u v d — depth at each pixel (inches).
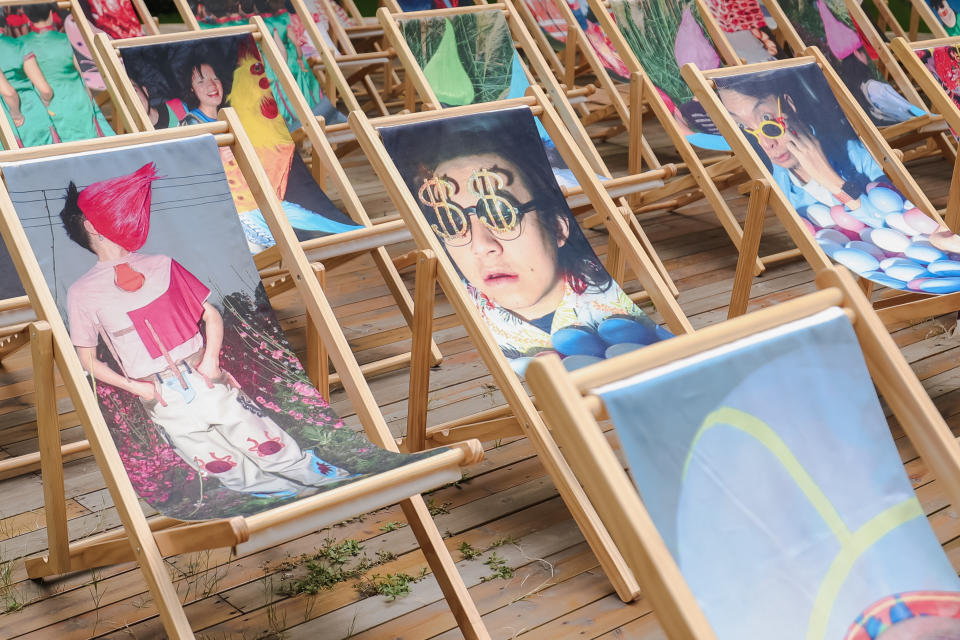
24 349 119.0
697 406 48.3
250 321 80.0
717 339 50.0
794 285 141.1
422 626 72.1
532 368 45.4
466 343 122.8
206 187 82.1
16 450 95.8
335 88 183.9
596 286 97.5
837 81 126.0
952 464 52.9
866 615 49.1
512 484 92.0
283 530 57.4
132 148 79.9
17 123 122.4
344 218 116.6
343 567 79.0
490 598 75.3
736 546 47.2
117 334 74.4
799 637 46.8
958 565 77.8
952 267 102.3
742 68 119.4
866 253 105.7
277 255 100.2
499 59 154.9
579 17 200.2
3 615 72.9
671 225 166.2
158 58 128.2
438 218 95.2
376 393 109.1
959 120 130.0
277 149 128.6
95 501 87.8
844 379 53.3
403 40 139.3
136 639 70.4
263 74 134.1
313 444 70.9
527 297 93.7
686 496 46.7
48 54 127.8
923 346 119.4
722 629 45.1
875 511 51.9
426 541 69.0
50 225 74.7
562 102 142.9
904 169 122.3
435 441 90.4
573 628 71.9
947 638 49.6
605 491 43.4
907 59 132.9
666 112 132.9
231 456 69.1
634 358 47.2
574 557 80.8
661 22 172.4
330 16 191.3
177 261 79.0
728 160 136.3
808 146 118.1
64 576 77.8
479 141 100.4
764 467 49.4
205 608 73.7
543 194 101.2
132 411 71.1
